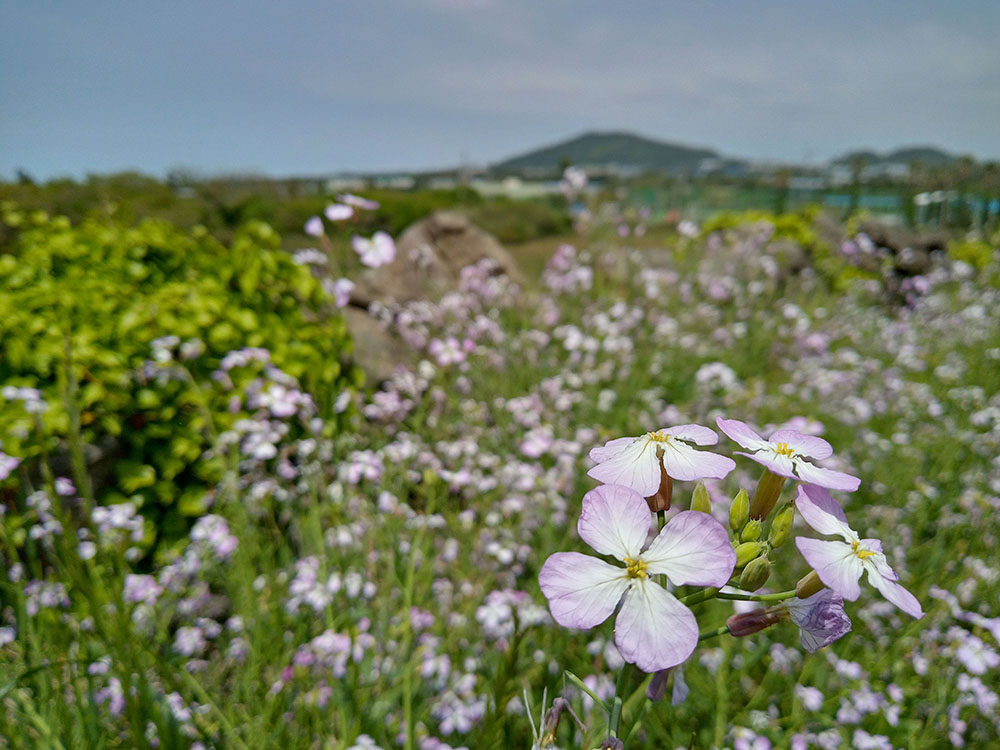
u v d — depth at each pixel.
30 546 2.23
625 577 0.87
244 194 14.41
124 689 1.37
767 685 2.20
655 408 4.35
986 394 5.34
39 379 3.09
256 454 2.93
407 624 2.12
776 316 6.39
